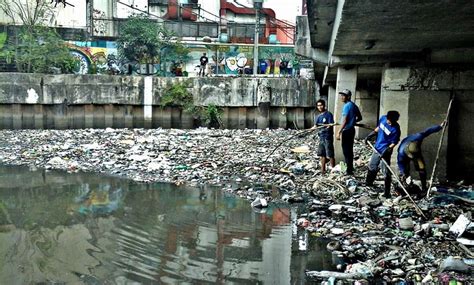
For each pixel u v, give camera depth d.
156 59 35.78
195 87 31.94
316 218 9.94
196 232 9.09
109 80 31.31
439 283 6.27
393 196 11.50
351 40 11.59
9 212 10.64
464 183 12.83
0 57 32.34
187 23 40.28
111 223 9.72
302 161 17.00
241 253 7.88
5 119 30.59
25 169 16.45
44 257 7.70
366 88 25.41
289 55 37.59
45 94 30.72
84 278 6.84
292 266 7.29
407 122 13.21
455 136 13.05
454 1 7.89
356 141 22.33
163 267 7.25
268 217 10.19
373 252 7.68
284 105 32.22
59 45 32.25
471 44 12.05
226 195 12.44
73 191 12.99
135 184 13.93
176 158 18.11
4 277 6.87
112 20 38.09
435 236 8.36
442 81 13.01
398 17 9.00
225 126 32.31
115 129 31.03
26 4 33.66
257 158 18.00
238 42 41.16
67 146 21.50
